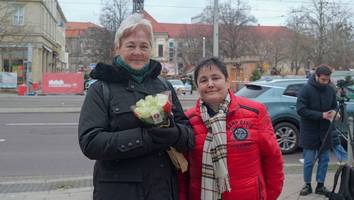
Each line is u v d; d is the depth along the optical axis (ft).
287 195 20.06
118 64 8.99
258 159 9.97
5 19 140.15
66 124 50.08
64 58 324.39
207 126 9.75
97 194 8.73
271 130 10.21
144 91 8.94
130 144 8.30
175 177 9.34
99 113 8.67
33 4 185.37
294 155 32.09
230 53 224.12
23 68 165.68
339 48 141.18
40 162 30.04
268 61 254.06
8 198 20.29
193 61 260.62
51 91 118.73
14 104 76.59
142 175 8.65
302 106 20.06
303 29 149.48
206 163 9.64
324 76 19.74
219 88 9.89
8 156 31.99
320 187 20.33
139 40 9.02
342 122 20.31
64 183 23.76
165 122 8.50
